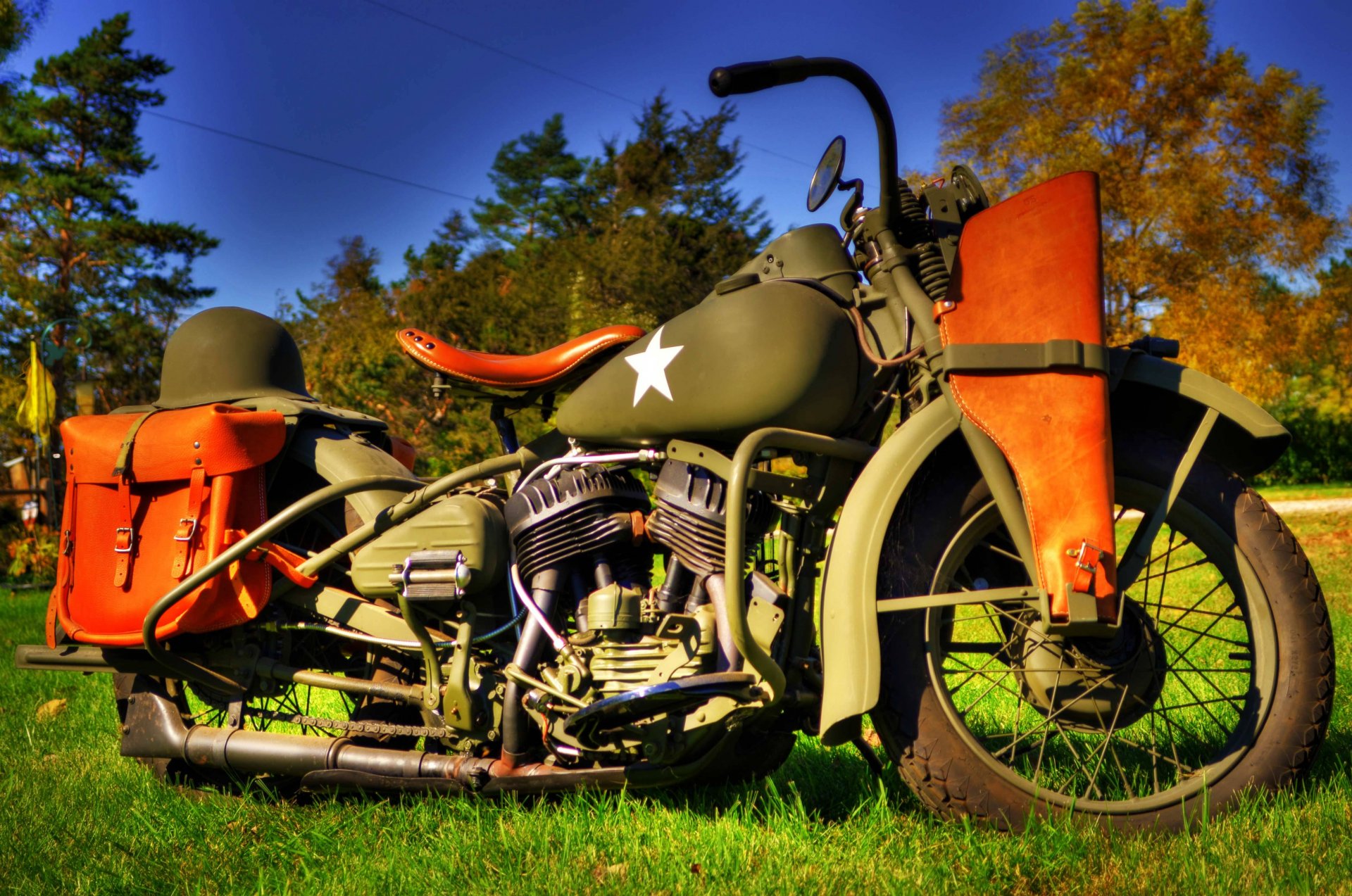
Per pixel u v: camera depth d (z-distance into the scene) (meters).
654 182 35.16
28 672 6.52
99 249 38.59
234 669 3.42
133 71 39.94
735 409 2.64
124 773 3.84
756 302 2.67
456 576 2.89
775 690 2.57
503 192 48.97
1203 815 2.58
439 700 3.07
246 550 3.19
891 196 2.79
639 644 2.74
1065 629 2.47
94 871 2.82
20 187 36.47
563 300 30.39
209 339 3.65
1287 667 2.61
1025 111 31.34
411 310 34.66
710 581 2.68
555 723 2.88
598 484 2.85
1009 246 2.59
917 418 2.66
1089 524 2.47
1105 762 3.06
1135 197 30.06
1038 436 2.51
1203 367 29.02
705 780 2.92
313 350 37.12
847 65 2.67
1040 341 2.54
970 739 2.61
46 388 15.52
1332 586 8.86
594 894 2.45
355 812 3.17
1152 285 30.91
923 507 2.68
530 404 3.35
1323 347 32.06
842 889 2.37
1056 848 2.44
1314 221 29.39
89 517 3.45
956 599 2.58
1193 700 4.10
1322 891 2.19
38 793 3.62
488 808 3.03
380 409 30.05
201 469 3.26
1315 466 35.88
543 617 2.83
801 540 2.77
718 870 2.51
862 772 3.33
